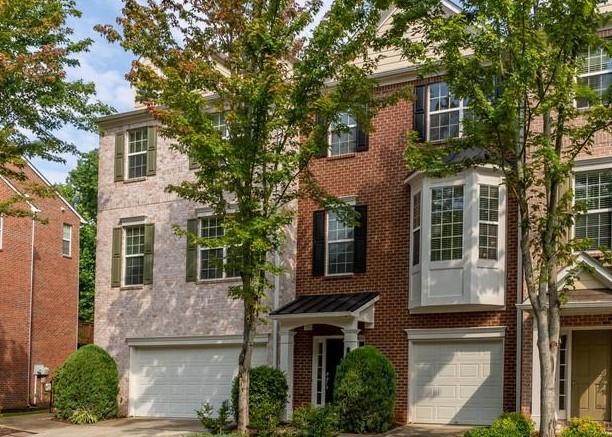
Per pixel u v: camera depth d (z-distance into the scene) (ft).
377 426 61.98
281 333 72.08
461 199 64.49
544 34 46.06
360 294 71.26
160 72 65.87
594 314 58.70
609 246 59.72
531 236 59.98
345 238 73.67
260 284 54.60
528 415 59.26
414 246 67.77
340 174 74.13
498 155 51.88
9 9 60.70
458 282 63.77
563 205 48.65
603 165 60.44
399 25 52.13
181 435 59.47
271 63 52.60
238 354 76.79
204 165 53.16
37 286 110.11
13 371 103.81
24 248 107.45
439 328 66.39
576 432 51.49
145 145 85.40
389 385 63.26
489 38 45.80
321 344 72.95
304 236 75.92
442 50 50.34
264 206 54.34
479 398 64.39
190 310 79.61
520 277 62.69
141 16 54.70
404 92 56.80
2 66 58.95
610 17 47.06
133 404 81.97
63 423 75.56
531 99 54.75
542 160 50.14
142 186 84.58
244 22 54.80
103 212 86.94
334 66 53.62
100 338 85.15
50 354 111.14
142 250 84.17
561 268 57.16
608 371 59.82
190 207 80.79
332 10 52.75
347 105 54.70
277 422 62.08
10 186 97.30
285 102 53.26
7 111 63.10
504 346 63.46
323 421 57.00
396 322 68.85
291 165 54.54
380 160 72.08
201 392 78.33
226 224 51.85
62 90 63.87
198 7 55.16
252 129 53.88
